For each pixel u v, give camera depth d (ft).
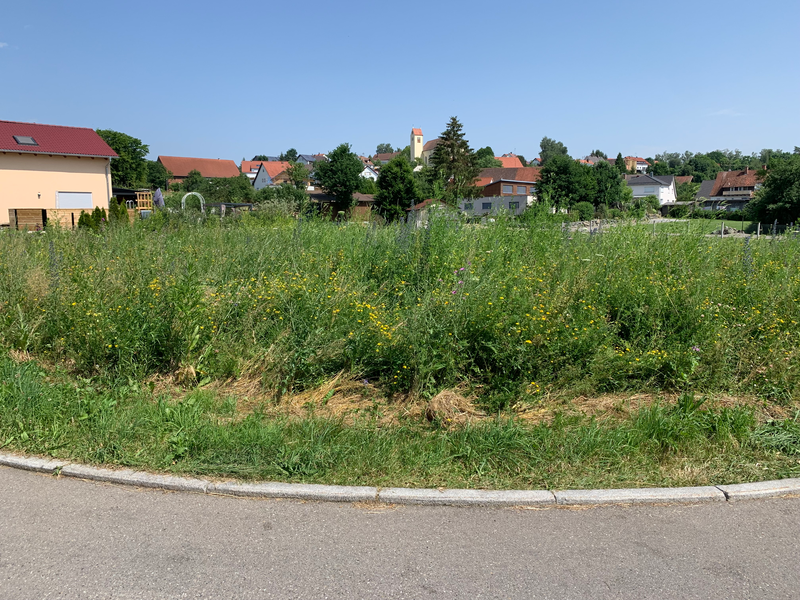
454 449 13.26
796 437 13.75
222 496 11.75
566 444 13.25
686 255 25.81
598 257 25.08
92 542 10.05
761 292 21.24
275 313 20.30
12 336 20.75
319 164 208.33
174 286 19.40
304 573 9.18
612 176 166.81
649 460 12.84
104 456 13.05
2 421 14.78
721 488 11.60
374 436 13.83
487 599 8.56
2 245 30.91
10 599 8.54
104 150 108.37
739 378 17.02
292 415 15.47
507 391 15.79
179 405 15.40
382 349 17.04
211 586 8.87
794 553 9.71
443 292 19.69
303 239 30.66
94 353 18.10
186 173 325.62
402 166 179.01
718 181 242.37
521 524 10.66
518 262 25.11
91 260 27.27
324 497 11.54
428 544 9.99
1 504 11.38
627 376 17.11
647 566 9.36
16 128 100.78
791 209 107.96
